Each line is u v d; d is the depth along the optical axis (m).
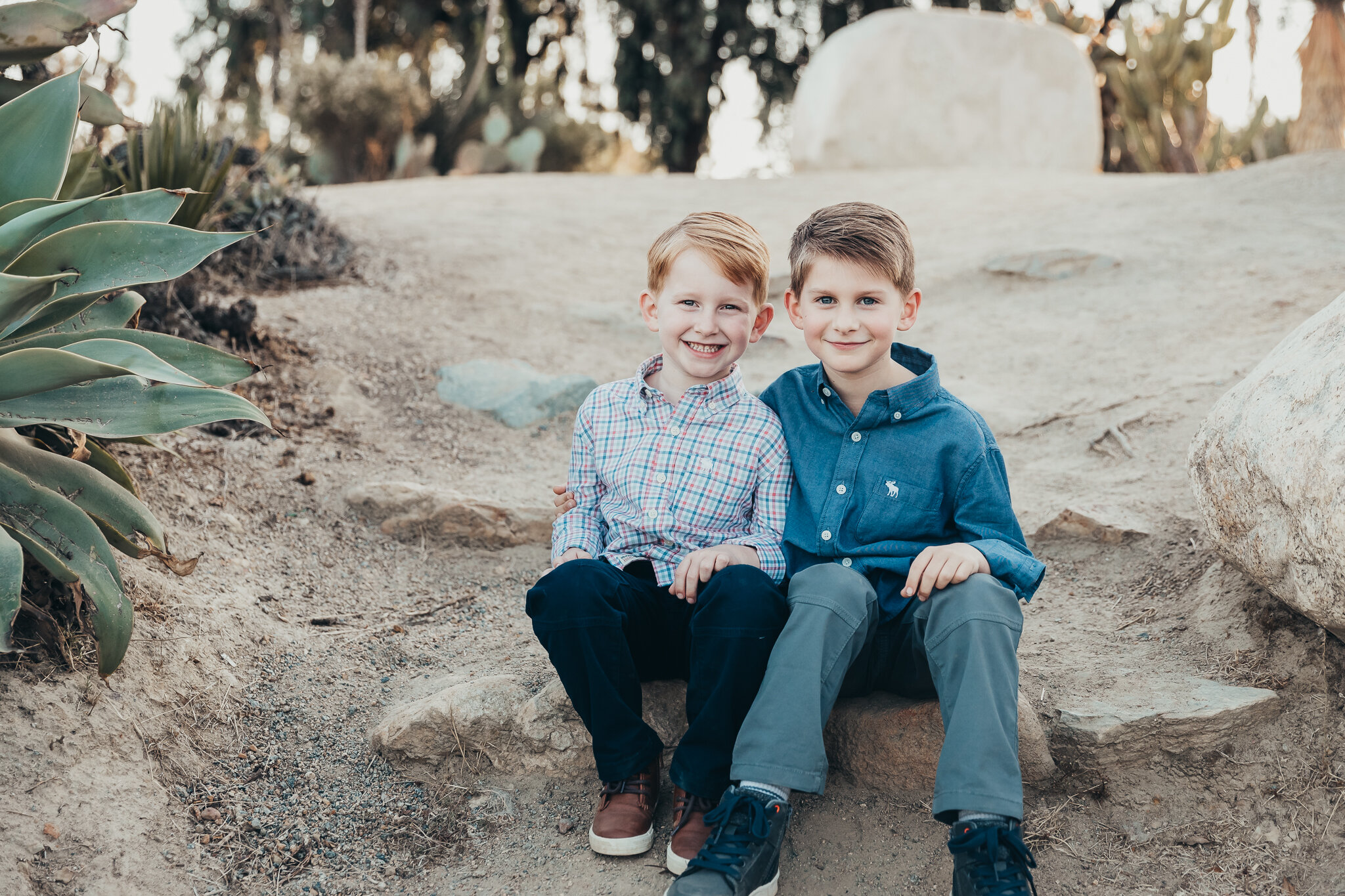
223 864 1.95
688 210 7.51
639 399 2.28
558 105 18.09
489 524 3.17
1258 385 2.23
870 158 10.32
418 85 16.83
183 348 2.26
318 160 15.06
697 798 1.93
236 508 3.06
